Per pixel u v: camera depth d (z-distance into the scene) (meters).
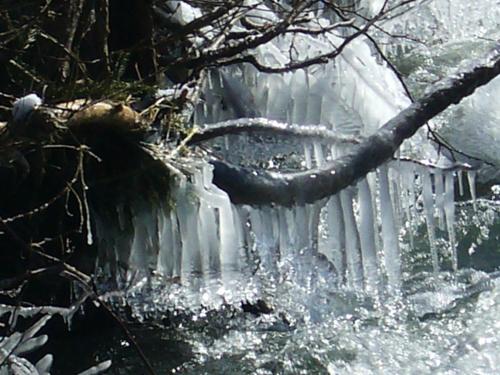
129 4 8.22
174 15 8.77
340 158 7.72
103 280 7.81
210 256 7.70
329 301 8.11
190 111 8.13
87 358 7.70
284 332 7.96
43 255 6.85
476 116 10.17
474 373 7.64
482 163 9.45
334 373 7.66
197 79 8.29
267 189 7.58
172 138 7.72
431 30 11.68
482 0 11.83
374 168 7.73
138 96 7.97
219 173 7.57
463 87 7.97
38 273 6.95
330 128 9.65
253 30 8.70
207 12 8.90
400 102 9.60
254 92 9.52
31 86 7.23
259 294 7.97
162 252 7.73
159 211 7.61
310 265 7.93
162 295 7.92
